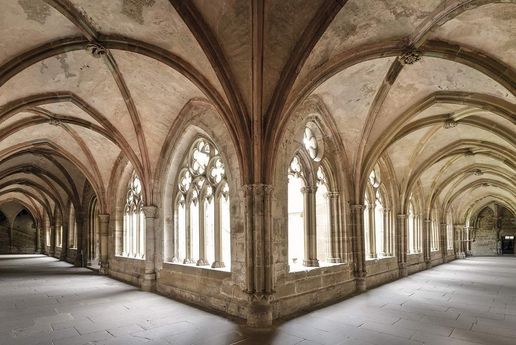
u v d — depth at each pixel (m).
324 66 8.16
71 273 17.19
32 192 29.34
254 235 7.64
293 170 9.82
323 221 11.25
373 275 12.88
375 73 9.47
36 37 7.89
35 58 8.23
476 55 8.26
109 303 9.63
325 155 11.04
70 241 25.14
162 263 11.46
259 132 7.79
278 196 8.51
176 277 10.64
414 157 15.49
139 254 14.09
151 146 11.88
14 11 7.12
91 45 8.05
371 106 10.57
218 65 7.60
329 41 7.62
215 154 10.17
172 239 11.66
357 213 11.48
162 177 11.78
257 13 6.64
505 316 8.05
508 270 18.52
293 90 8.06
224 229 11.57
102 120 11.70
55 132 14.77
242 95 7.95
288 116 8.18
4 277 15.72
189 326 7.25
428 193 20.31
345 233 11.12
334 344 6.11
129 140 12.13
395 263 15.32
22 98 10.09
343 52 8.12
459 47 8.20
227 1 6.67
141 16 7.37
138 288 12.16
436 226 24.09
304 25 7.25
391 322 7.51
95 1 7.05
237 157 8.10
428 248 20.08
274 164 7.95
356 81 9.63
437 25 7.39
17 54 8.14
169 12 7.10
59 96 10.67
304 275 9.03
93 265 20.64
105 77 10.12
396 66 9.28
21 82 9.56
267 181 7.78
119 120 11.75
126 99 10.60
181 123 11.03
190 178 11.30
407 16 7.36
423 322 7.52
